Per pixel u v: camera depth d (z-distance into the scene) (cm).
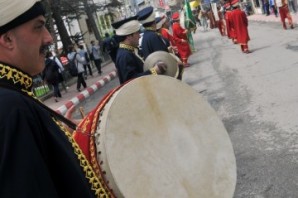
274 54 1330
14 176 136
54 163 150
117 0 4016
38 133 146
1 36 159
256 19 3247
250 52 1515
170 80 242
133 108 221
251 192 459
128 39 505
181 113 241
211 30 3547
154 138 223
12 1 157
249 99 845
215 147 246
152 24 659
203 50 2030
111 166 201
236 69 1238
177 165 226
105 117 210
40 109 153
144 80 232
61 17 2986
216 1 4072
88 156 206
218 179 239
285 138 586
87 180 170
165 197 214
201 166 236
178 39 1490
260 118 702
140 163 212
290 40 1576
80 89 1938
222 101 888
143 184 209
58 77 1745
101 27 4972
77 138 211
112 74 2094
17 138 139
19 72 163
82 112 298
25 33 162
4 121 140
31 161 139
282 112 704
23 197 135
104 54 3198
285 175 478
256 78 1027
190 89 251
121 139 210
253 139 611
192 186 226
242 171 512
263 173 495
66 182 151
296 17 2373
